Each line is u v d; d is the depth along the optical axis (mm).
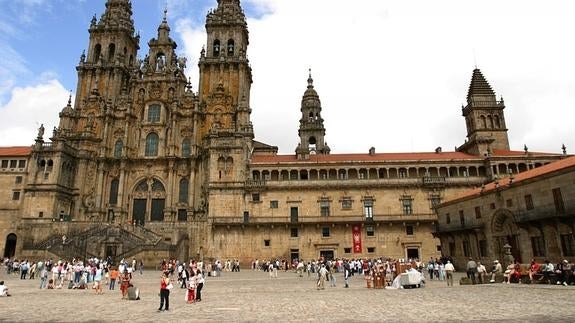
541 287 27281
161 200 82875
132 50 101562
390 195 71375
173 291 31812
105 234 66500
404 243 68812
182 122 86875
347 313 18484
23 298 27234
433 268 43438
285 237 70250
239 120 84125
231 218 71062
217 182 73625
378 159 74438
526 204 41938
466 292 26688
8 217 74125
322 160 75188
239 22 93062
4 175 76438
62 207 76438
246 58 91875
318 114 114250
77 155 82062
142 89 89625
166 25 95062
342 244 69375
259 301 24172
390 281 36219
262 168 74375
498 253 46625
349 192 71812
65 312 20156
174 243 71062
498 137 80062
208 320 17078
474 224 50812
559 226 38219
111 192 83125
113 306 22578
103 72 92312
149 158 83500
